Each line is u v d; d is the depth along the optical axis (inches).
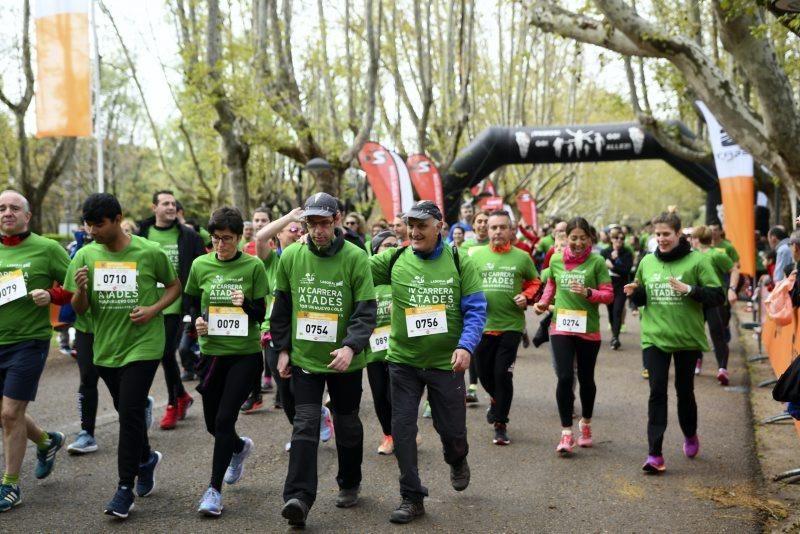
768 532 194.7
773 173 378.3
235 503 213.0
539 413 329.1
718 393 372.2
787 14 253.9
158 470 243.0
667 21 531.8
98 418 312.3
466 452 209.2
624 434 293.3
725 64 612.1
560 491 225.9
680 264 246.7
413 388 206.2
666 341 245.9
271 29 670.5
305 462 191.2
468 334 200.5
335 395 204.5
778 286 263.1
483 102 1173.7
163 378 402.0
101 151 608.1
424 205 206.7
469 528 196.1
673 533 193.5
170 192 321.7
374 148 681.0
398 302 208.7
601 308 799.1
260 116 668.1
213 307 219.9
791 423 306.8
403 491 201.5
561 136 821.9
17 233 217.2
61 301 212.1
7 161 938.7
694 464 253.6
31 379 211.6
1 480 226.2
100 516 201.6
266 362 370.0
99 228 203.5
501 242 284.8
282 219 245.0
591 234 271.1
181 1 639.1
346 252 199.5
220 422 206.7
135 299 205.9
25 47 744.3
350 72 799.7
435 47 958.4
